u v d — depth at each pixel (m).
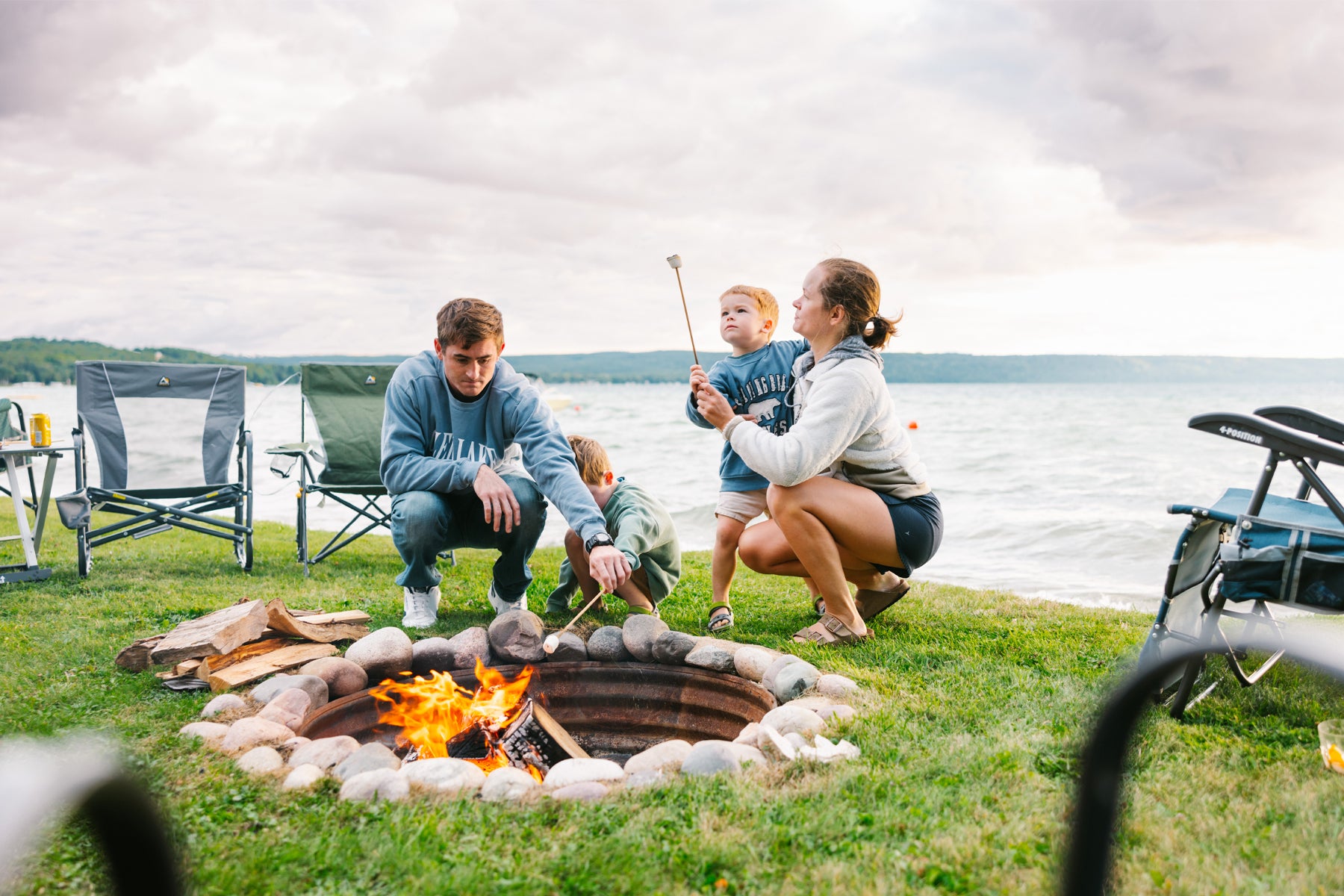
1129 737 0.72
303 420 5.12
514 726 2.42
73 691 2.54
